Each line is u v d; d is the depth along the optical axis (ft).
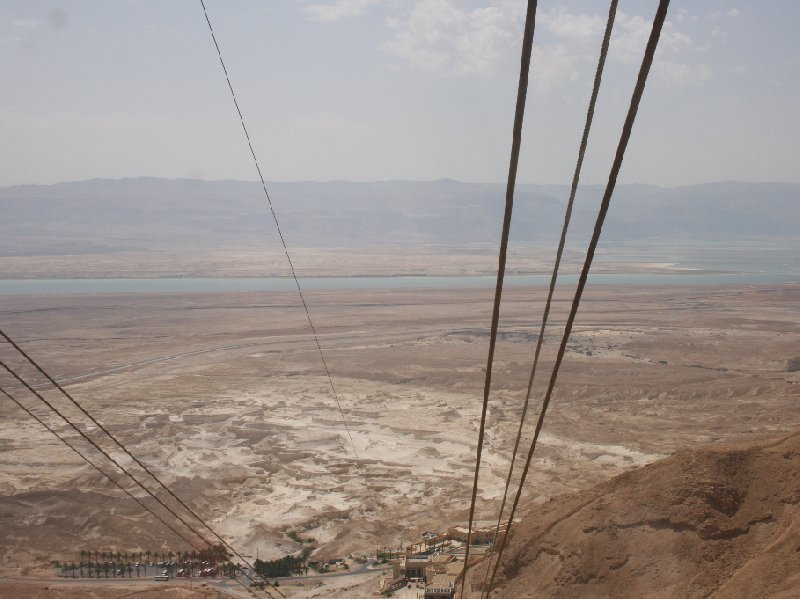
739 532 187.62
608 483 216.54
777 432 460.96
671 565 186.19
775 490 193.16
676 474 203.00
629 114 25.29
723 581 177.88
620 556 192.95
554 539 206.18
